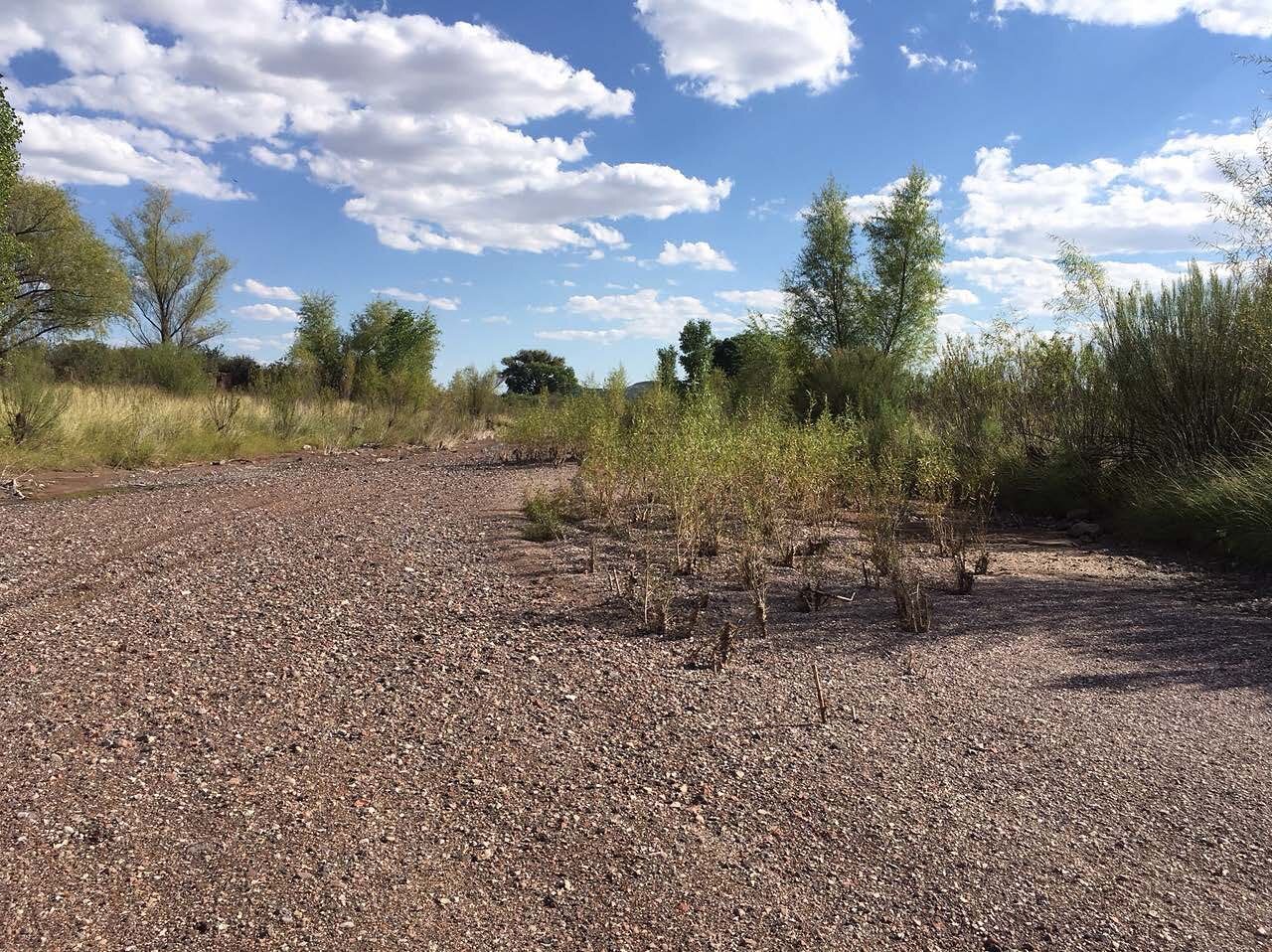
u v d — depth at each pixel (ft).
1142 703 13.98
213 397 75.92
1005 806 10.33
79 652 14.60
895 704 13.67
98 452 47.44
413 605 18.19
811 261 94.99
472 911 7.96
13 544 23.00
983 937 7.80
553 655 15.40
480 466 50.06
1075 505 35.35
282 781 10.31
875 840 9.47
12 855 8.54
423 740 11.66
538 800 10.12
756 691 14.07
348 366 101.09
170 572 20.17
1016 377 41.93
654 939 7.64
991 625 18.38
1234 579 24.23
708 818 9.85
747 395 57.31
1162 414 33.96
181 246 137.49
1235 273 33.14
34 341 98.43
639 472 28.76
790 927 7.88
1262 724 13.10
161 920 7.61
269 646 15.25
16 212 93.91
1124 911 8.25
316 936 7.48
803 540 26.40
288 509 30.76
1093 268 37.88
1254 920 8.14
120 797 9.77
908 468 36.01
